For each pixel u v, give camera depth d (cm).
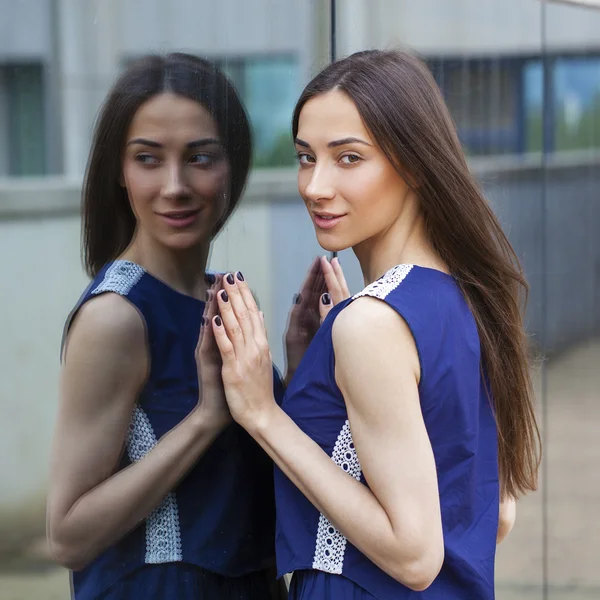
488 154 361
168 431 182
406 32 323
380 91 160
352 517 154
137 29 175
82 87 169
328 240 166
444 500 164
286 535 172
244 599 202
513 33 365
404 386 153
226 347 164
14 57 163
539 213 387
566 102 391
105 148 170
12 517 174
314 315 221
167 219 181
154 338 180
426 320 157
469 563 166
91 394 172
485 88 358
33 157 167
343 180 163
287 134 223
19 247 170
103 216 172
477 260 172
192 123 184
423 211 172
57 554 171
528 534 392
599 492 417
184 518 188
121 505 177
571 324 411
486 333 173
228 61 197
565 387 408
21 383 173
